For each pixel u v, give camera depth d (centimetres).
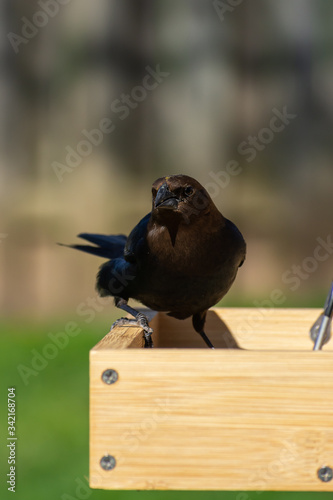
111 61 1630
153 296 563
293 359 383
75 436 795
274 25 1641
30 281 1495
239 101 1639
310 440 383
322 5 1642
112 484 390
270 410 384
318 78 1652
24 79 1622
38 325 1258
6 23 1609
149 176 1648
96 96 1631
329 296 477
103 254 711
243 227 1625
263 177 1642
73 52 1625
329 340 562
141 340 507
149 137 1644
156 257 539
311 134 1648
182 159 1647
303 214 1633
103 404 390
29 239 1591
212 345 594
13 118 1617
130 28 1627
